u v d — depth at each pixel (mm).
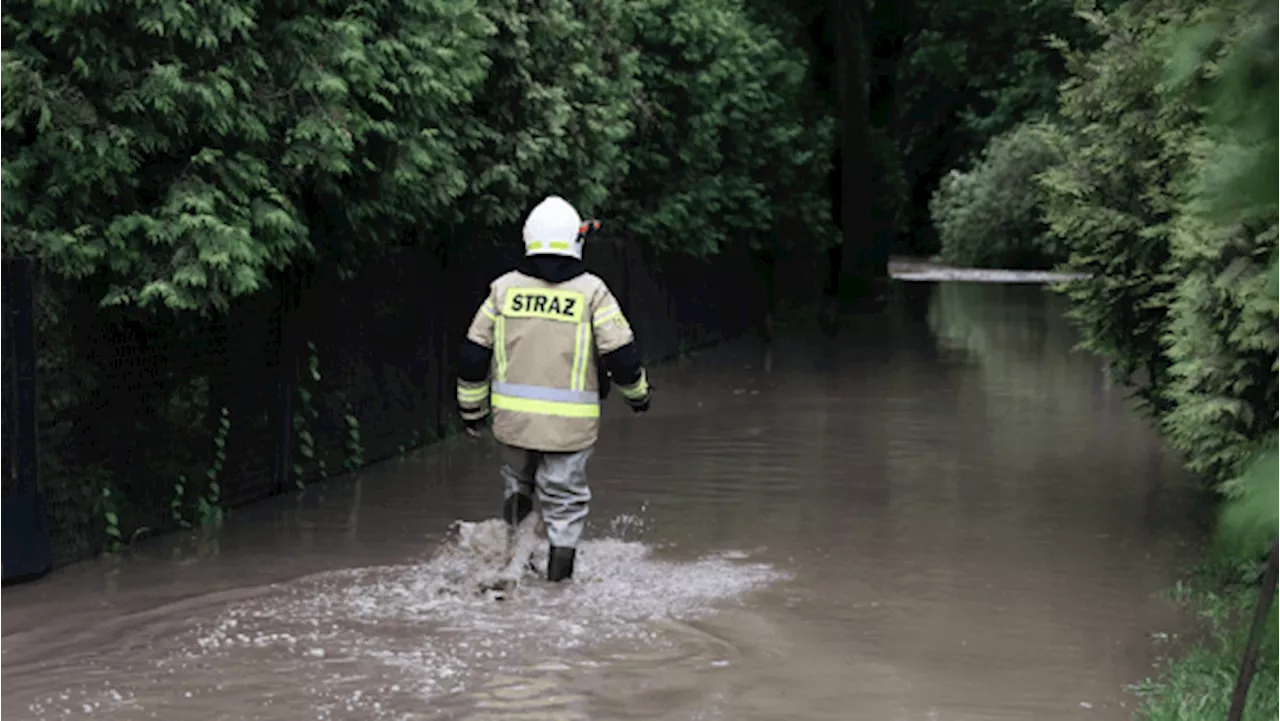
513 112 16172
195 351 11688
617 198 23344
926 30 51438
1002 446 16203
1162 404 11906
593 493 13062
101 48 9969
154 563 10203
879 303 42969
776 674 7496
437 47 12367
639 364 9508
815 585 9547
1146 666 7723
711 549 10664
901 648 8047
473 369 9664
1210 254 8203
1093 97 11016
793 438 16719
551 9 16531
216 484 11961
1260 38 2496
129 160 10078
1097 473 14391
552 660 7684
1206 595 9234
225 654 7789
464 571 9781
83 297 10367
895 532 11398
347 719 6668
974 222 70312
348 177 12414
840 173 43625
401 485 13523
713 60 24594
